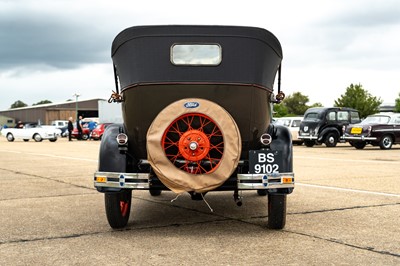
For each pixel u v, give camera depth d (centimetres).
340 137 2477
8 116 9600
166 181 498
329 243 489
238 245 484
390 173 1150
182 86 513
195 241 502
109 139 547
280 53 538
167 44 509
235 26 507
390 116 2242
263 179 512
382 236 519
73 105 8756
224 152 498
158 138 499
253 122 530
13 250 469
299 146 2614
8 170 1292
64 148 2452
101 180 525
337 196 802
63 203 756
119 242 499
